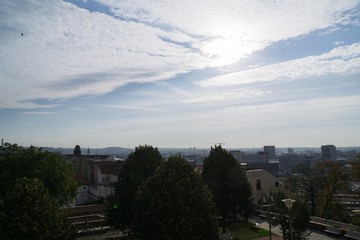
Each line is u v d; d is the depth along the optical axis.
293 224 33.72
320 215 60.16
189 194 29.67
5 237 21.81
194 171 32.28
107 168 77.88
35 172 38.16
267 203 36.91
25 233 22.02
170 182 29.88
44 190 25.23
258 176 65.81
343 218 59.84
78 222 49.66
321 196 60.53
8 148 40.53
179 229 27.78
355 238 39.62
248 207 46.78
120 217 39.34
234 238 41.84
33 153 40.41
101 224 49.56
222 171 46.62
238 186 46.28
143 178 39.38
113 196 41.12
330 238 40.91
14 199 23.30
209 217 29.50
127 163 41.28
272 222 35.59
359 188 53.69
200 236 28.22
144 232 29.39
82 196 81.12
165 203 28.73
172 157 32.44
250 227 47.78
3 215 22.38
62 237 23.73
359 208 85.50
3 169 37.59
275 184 67.44
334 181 58.66
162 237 27.64
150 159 40.91
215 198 44.59
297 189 61.28
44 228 22.77
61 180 40.88
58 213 24.66
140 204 30.22
